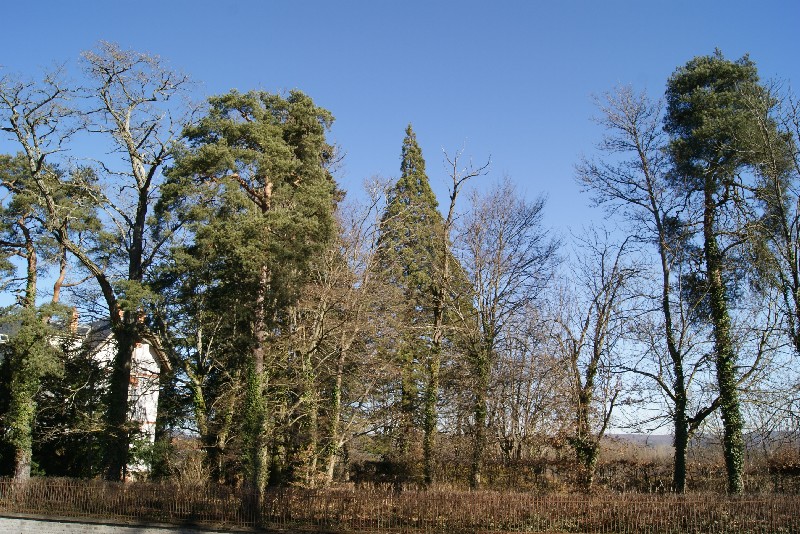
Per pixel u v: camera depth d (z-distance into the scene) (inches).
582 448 1096.2
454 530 765.9
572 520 764.0
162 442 1123.9
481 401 1099.3
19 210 1053.8
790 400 848.9
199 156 893.2
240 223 868.0
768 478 1054.4
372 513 788.0
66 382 1106.7
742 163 954.1
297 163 955.3
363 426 1185.4
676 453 1012.5
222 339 1117.1
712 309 999.0
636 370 1038.4
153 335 1123.9
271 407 994.7
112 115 1062.4
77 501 856.9
